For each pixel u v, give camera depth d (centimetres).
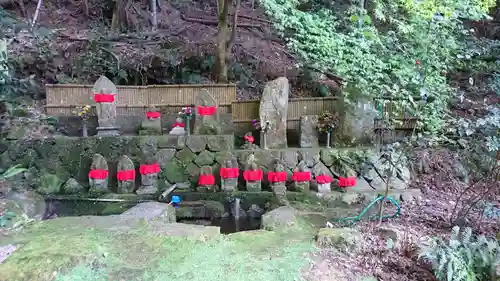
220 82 696
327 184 530
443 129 574
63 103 597
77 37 730
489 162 515
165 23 859
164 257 311
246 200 527
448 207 470
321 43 640
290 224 397
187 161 555
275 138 577
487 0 550
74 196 516
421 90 475
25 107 596
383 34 670
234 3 692
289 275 284
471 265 288
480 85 690
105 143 550
